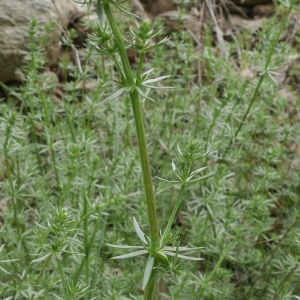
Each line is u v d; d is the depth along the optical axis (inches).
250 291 25.6
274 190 34.6
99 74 32.6
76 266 24.1
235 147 31.7
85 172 26.8
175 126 35.4
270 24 32.4
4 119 23.0
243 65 37.5
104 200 21.1
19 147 24.2
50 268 24.2
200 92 33.6
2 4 34.5
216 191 24.1
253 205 25.3
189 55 32.4
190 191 30.0
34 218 27.4
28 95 28.6
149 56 40.8
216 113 26.5
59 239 17.0
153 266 15.6
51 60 37.1
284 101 33.9
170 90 35.2
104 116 31.7
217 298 24.8
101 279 24.2
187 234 28.9
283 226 29.3
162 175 28.7
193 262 27.3
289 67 40.5
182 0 35.0
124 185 24.3
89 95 32.4
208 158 29.5
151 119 31.7
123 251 25.4
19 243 23.6
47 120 26.7
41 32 35.3
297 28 41.4
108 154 31.5
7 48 34.6
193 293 24.1
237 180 31.0
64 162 29.2
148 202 15.4
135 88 14.8
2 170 28.8
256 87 29.9
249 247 28.0
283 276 26.4
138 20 40.6
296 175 30.7
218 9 47.3
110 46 14.8
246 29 41.9
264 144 33.0
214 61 35.5
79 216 22.0
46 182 29.9
